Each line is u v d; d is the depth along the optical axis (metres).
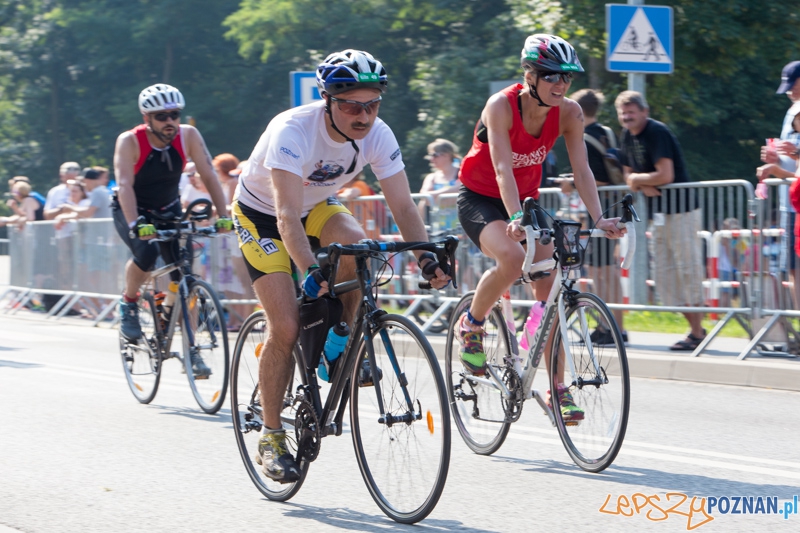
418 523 13.26
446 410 12.45
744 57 56.38
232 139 116.69
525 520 13.31
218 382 21.38
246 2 97.94
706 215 26.14
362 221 33.94
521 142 16.77
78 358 30.81
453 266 13.12
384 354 13.13
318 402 13.73
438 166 34.62
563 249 15.58
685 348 27.11
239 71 115.31
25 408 22.31
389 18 95.38
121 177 22.67
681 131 65.62
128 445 18.45
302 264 13.06
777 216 25.03
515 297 28.98
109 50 116.62
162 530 13.14
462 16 89.38
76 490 15.25
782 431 18.81
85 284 41.75
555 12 54.28
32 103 126.44
